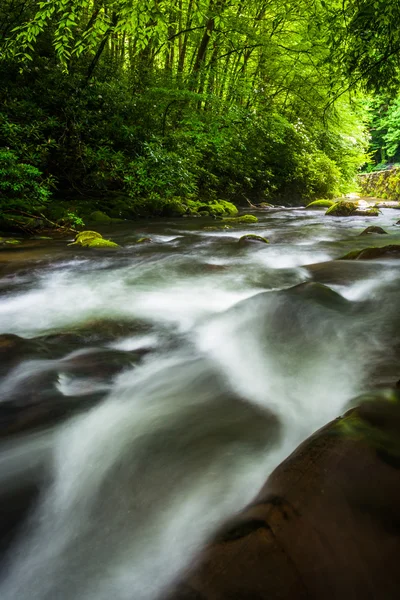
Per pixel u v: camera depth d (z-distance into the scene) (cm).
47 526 140
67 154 998
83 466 166
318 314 293
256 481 146
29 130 850
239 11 1474
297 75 1697
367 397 163
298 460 122
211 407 201
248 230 880
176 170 1030
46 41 1079
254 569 98
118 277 471
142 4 582
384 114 3375
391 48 600
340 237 786
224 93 1590
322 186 1989
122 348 285
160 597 102
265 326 301
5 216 738
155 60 1502
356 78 680
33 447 178
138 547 130
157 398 213
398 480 115
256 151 1560
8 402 207
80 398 213
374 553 100
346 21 628
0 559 129
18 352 259
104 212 984
